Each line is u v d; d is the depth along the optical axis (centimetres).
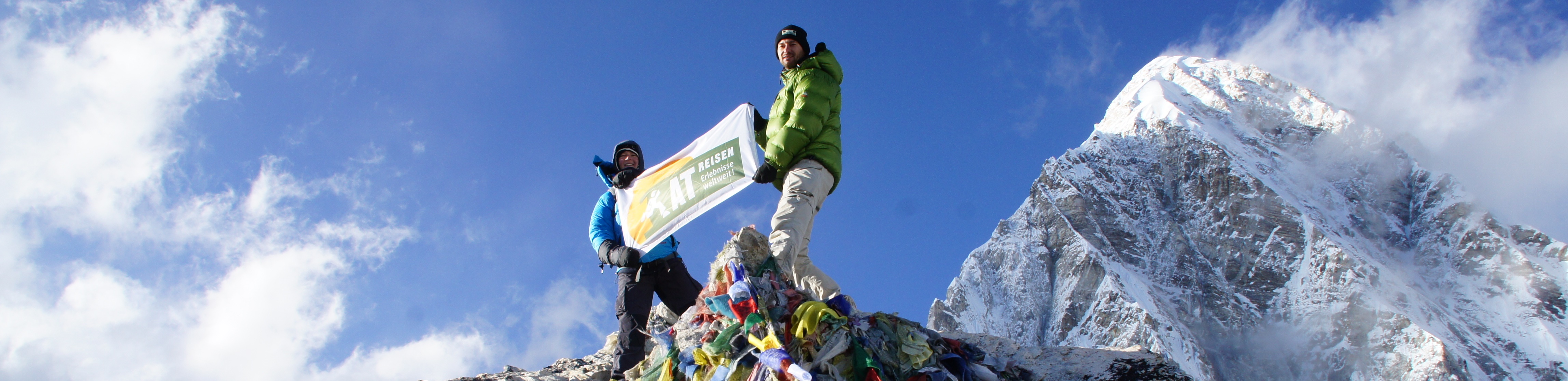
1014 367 534
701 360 477
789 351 451
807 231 678
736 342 471
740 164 584
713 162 601
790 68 782
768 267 540
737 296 485
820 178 683
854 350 450
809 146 716
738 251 524
